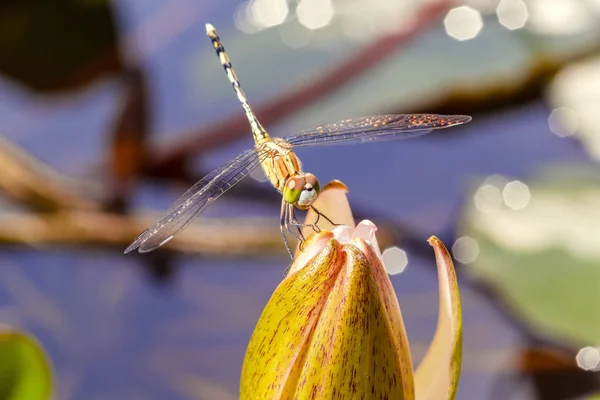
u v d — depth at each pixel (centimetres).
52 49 48
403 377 36
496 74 48
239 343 45
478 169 48
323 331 36
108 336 45
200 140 47
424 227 47
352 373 36
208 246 46
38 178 46
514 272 45
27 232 46
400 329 36
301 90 48
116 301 46
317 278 36
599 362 44
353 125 42
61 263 46
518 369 44
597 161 48
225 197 47
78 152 48
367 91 48
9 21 48
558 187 47
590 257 44
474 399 44
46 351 45
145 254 46
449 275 37
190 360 45
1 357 39
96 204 47
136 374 45
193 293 46
